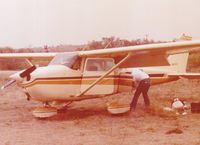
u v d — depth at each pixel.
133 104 11.73
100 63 11.41
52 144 7.36
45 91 10.38
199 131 8.34
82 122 9.94
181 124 9.30
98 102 14.09
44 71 10.41
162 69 13.95
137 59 11.85
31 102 14.63
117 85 11.88
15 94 17.38
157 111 11.12
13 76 10.31
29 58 14.38
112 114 10.92
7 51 38.34
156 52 11.25
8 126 9.53
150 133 8.28
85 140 7.68
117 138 7.82
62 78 10.63
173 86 19.27
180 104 11.09
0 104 14.05
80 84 11.03
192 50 11.22
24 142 7.58
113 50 10.88
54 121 10.20
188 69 29.28
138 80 11.73
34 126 9.49
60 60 11.13
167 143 7.17
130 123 9.66
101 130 8.77
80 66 11.04
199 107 11.08
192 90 17.45
